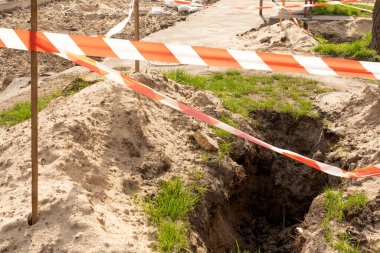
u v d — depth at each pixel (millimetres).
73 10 18656
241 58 4746
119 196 5613
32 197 4832
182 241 5203
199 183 6258
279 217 7906
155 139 6578
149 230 5246
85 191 5246
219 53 4754
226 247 6492
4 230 4863
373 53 12125
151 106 7207
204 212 5977
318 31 15766
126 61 11875
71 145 5852
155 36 14891
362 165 6668
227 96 8906
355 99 8312
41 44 4707
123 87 6996
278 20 17016
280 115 8516
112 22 16812
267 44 13227
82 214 4926
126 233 5012
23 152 6055
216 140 7180
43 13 18109
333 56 12242
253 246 7059
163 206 5633
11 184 5582
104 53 4820
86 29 15844
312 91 9477
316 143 8188
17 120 8320
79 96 7020
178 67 11016
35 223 4883
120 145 6281
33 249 4676
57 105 6973
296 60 4746
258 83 9789
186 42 14047
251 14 18188
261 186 7996
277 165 8125
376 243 5363
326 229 5703
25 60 12664
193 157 6707
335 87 9688
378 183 6137
